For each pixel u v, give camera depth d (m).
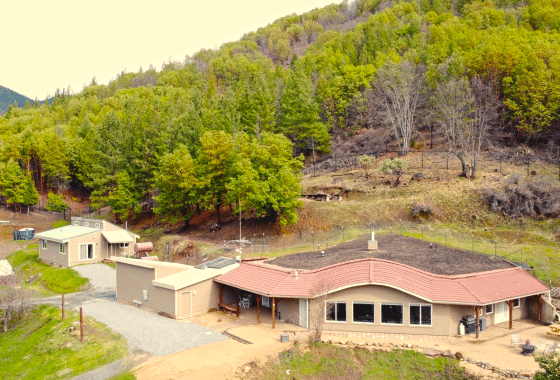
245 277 35.75
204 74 169.88
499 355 27.08
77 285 48.38
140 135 79.31
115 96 160.75
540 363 22.20
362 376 26.25
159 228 71.38
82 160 96.50
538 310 33.81
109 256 59.19
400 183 64.25
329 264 36.03
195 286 36.12
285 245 51.19
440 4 153.12
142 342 29.83
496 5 123.94
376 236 47.84
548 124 66.25
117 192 74.75
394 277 31.23
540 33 87.12
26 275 55.00
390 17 155.50
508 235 49.25
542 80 66.19
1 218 86.38
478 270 34.69
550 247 45.47
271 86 105.25
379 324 31.06
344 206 59.50
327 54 127.25
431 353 27.50
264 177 57.62
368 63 107.19
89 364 27.70
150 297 37.94
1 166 92.75
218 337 30.39
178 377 24.44
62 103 179.12
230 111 83.06
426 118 80.25
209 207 62.81
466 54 81.69
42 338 33.69
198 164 66.44
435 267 35.06
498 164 64.88
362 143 84.75
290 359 27.28
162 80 169.00
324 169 80.56
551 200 52.62
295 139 87.69
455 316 30.77
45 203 98.88
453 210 55.38
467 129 66.69
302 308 32.53
